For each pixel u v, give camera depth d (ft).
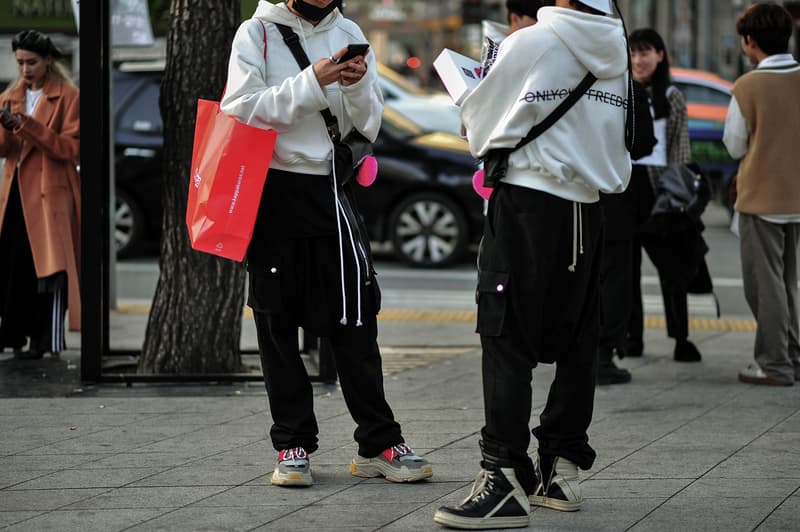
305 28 34.35
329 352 49.78
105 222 56.39
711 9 188.34
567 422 32.19
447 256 95.81
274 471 35.32
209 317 50.57
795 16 173.99
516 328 30.91
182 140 49.73
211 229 33.14
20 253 55.16
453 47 323.37
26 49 54.85
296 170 33.88
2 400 46.68
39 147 53.47
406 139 95.81
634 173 54.70
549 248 30.81
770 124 49.67
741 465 37.24
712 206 142.41
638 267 57.47
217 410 45.01
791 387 50.34
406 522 31.37
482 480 31.22
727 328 68.95
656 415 44.75
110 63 56.24
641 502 33.14
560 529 30.73
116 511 32.35
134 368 53.67
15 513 32.17
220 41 49.24
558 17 30.14
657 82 54.29
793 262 51.75
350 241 34.17
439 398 47.78
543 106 30.14
